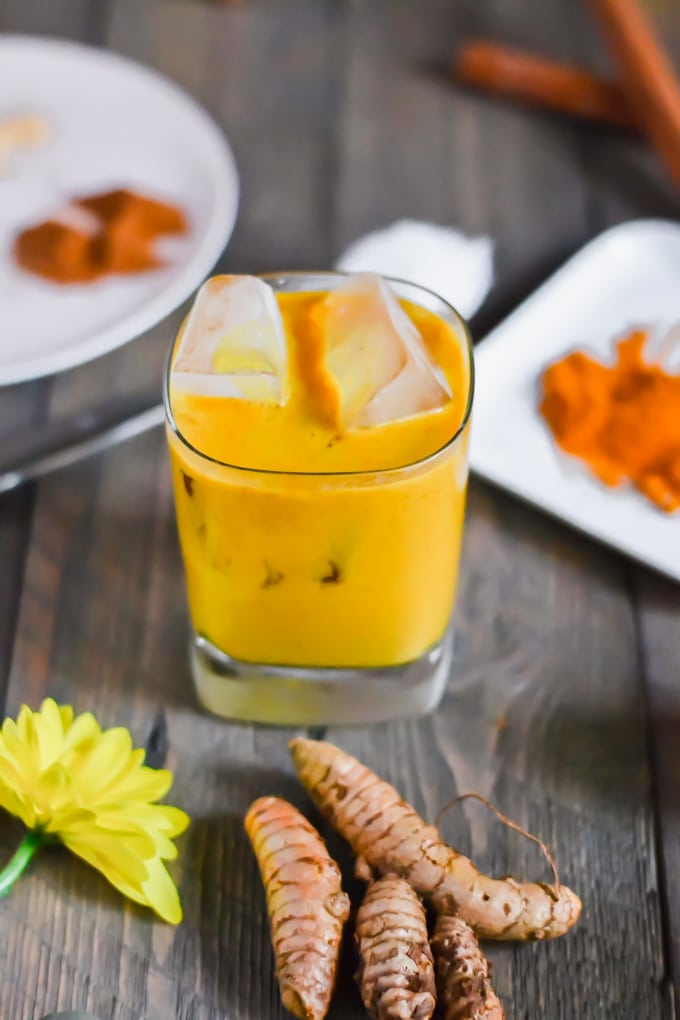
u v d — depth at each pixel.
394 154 0.83
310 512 0.58
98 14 0.89
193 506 0.59
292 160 0.82
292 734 0.65
